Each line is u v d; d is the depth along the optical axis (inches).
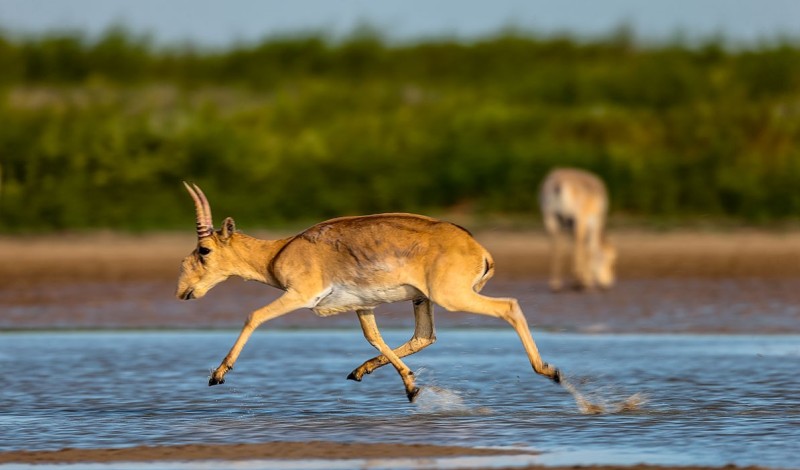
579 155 3432.6
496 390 1379.2
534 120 3764.8
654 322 1964.8
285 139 3624.5
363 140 3518.7
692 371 1493.6
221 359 1610.5
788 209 3356.3
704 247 2955.2
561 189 2444.6
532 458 1026.1
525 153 3432.6
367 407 1277.1
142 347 1720.0
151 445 1085.1
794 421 1181.7
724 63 4648.1
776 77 4426.7
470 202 3368.6
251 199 3270.2
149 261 2743.6
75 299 2246.6
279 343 1761.8
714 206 3385.8
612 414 1227.2
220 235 1282.0
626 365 1544.0
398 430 1150.3
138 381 1441.9
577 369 1517.0
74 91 4682.6
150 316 2049.7
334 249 1230.9
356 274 1222.9
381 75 4911.4
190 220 3211.1
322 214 3265.3
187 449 1063.0
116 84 4726.9
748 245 2972.4
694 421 1184.2
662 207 3388.3
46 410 1262.3
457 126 3671.3
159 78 4891.7
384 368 1536.7
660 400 1301.7
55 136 3417.8
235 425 1179.3
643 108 4239.7
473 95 4224.9
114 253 2856.8
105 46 5044.3
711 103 4133.9
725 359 1584.6
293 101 4077.3
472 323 1969.7
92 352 1670.8
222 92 4744.1
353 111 4005.9
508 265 2728.8
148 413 1245.7
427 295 1211.2
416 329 1291.8
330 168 3361.2
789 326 1907.0
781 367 1517.0
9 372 1503.4
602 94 4360.2
